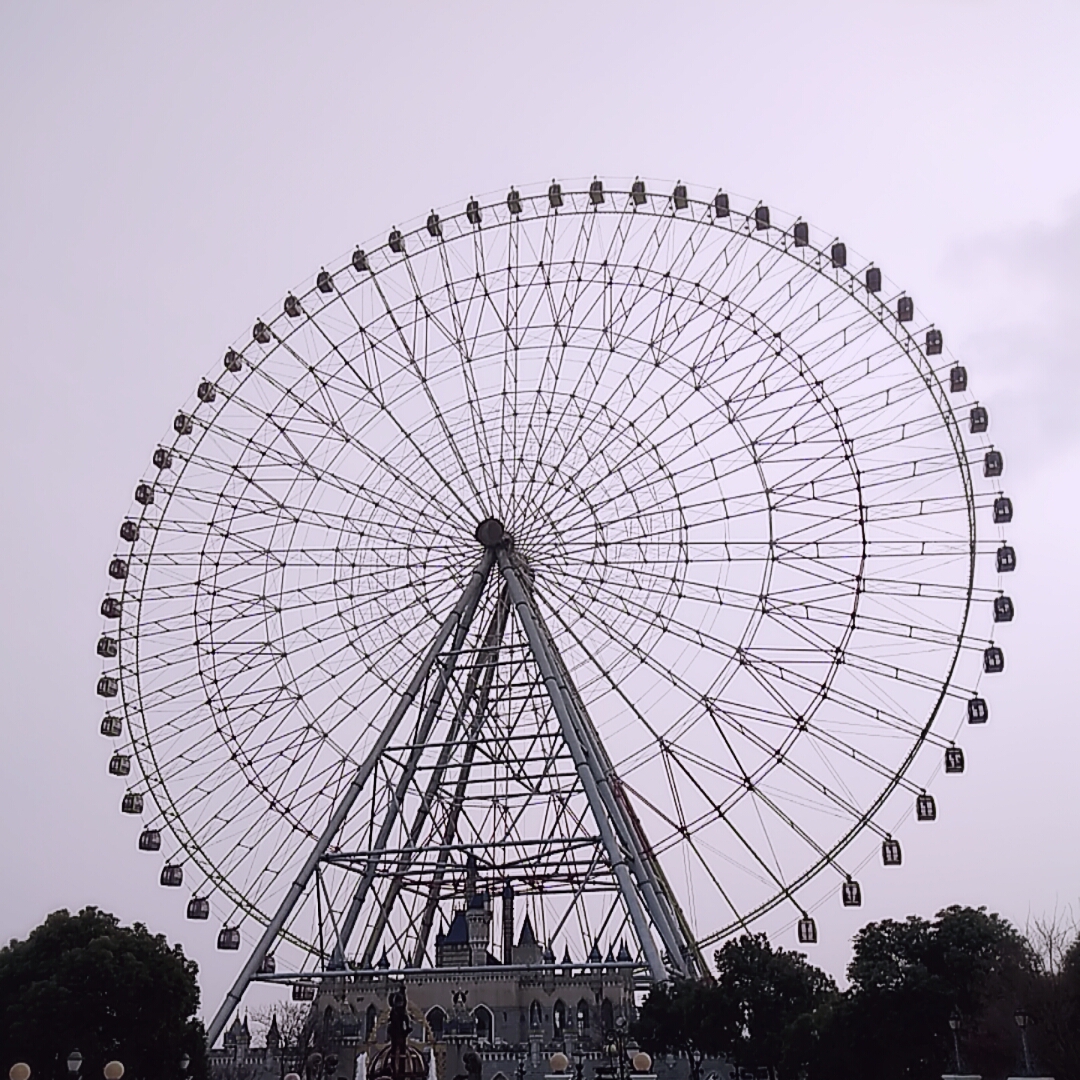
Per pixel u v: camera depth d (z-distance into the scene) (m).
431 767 92.31
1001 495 89.69
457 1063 119.62
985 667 87.62
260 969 93.25
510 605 96.31
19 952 90.94
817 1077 85.56
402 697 93.75
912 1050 81.38
